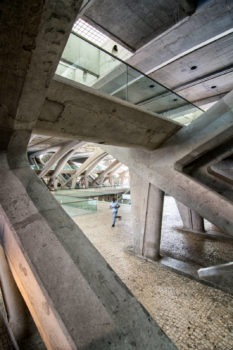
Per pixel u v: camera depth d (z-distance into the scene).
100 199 26.95
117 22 6.17
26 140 2.22
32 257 1.40
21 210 1.72
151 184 5.82
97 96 2.85
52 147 20.02
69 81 2.51
